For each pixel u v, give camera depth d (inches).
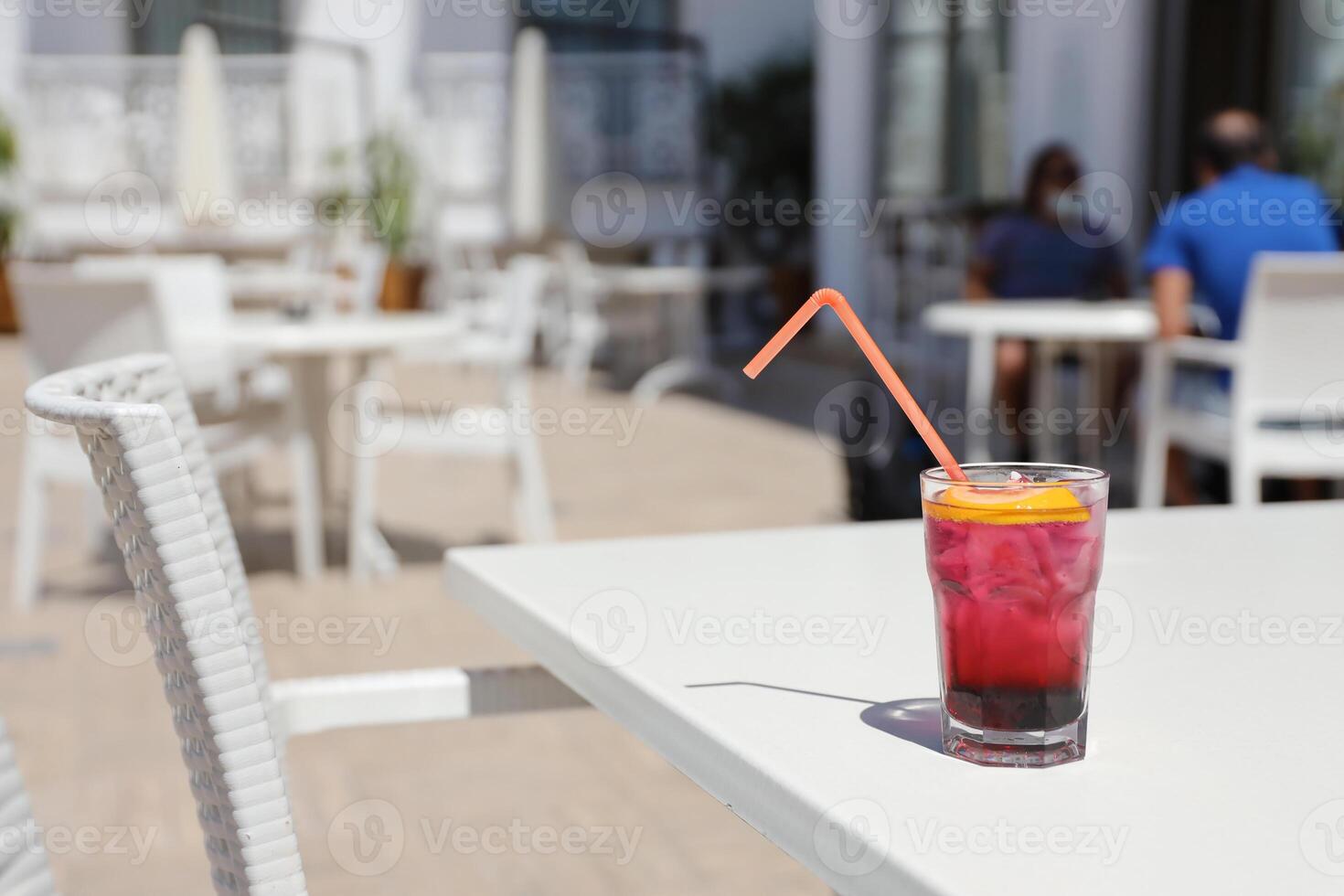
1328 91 236.7
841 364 400.5
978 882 20.3
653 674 32.2
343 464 265.6
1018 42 297.3
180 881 86.3
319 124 467.2
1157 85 268.4
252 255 395.2
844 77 404.5
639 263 443.8
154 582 31.2
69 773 104.9
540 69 426.3
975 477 29.1
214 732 30.4
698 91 475.5
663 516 203.3
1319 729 27.6
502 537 193.9
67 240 475.2
